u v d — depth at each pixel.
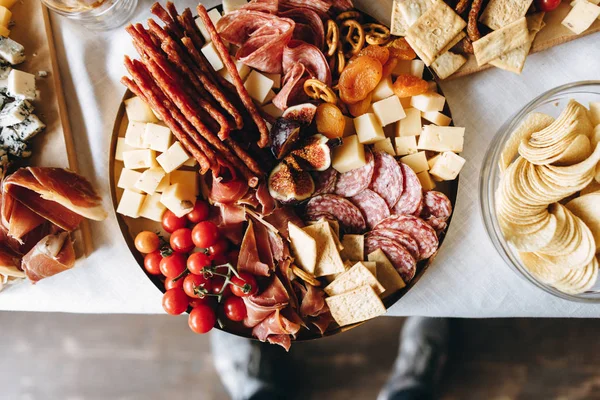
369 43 1.21
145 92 1.15
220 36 1.20
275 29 1.18
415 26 1.19
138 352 1.86
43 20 1.32
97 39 1.35
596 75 1.30
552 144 1.12
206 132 1.16
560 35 1.24
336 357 1.82
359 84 1.20
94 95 1.36
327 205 1.25
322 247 1.22
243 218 1.25
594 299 1.19
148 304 1.39
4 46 1.27
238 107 1.23
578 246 1.17
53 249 1.26
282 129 1.17
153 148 1.24
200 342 1.85
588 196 1.18
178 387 1.86
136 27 1.17
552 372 1.77
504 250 1.25
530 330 1.77
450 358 1.79
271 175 1.20
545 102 1.24
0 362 1.86
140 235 1.26
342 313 1.22
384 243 1.24
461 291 1.35
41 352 1.86
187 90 1.18
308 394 1.83
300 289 1.27
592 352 1.75
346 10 1.23
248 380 1.82
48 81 1.32
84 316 1.86
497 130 1.33
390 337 1.80
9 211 1.25
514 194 1.16
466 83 1.32
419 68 1.24
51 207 1.28
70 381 1.87
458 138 1.23
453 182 1.26
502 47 1.20
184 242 1.26
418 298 1.36
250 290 1.17
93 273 1.38
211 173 1.28
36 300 1.40
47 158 1.33
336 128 1.20
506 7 1.18
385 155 1.24
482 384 1.79
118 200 1.30
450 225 1.34
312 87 1.21
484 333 1.79
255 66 1.22
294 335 1.26
